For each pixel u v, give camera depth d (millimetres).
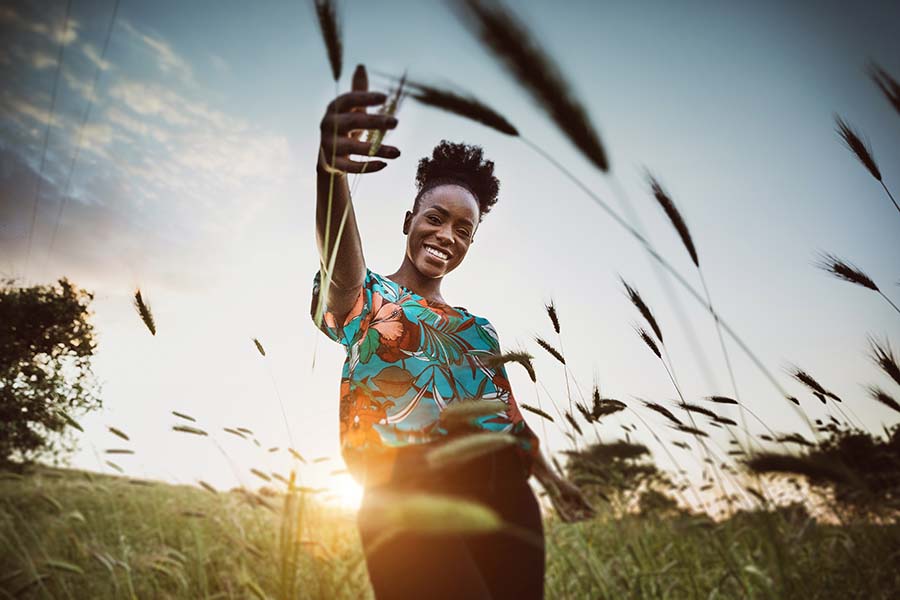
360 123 1065
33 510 2309
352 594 1906
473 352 1553
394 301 1540
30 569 1894
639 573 2201
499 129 1142
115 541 2635
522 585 1307
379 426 1313
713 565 2490
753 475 1078
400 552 1094
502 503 1359
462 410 1164
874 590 2137
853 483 1059
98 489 2688
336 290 1428
